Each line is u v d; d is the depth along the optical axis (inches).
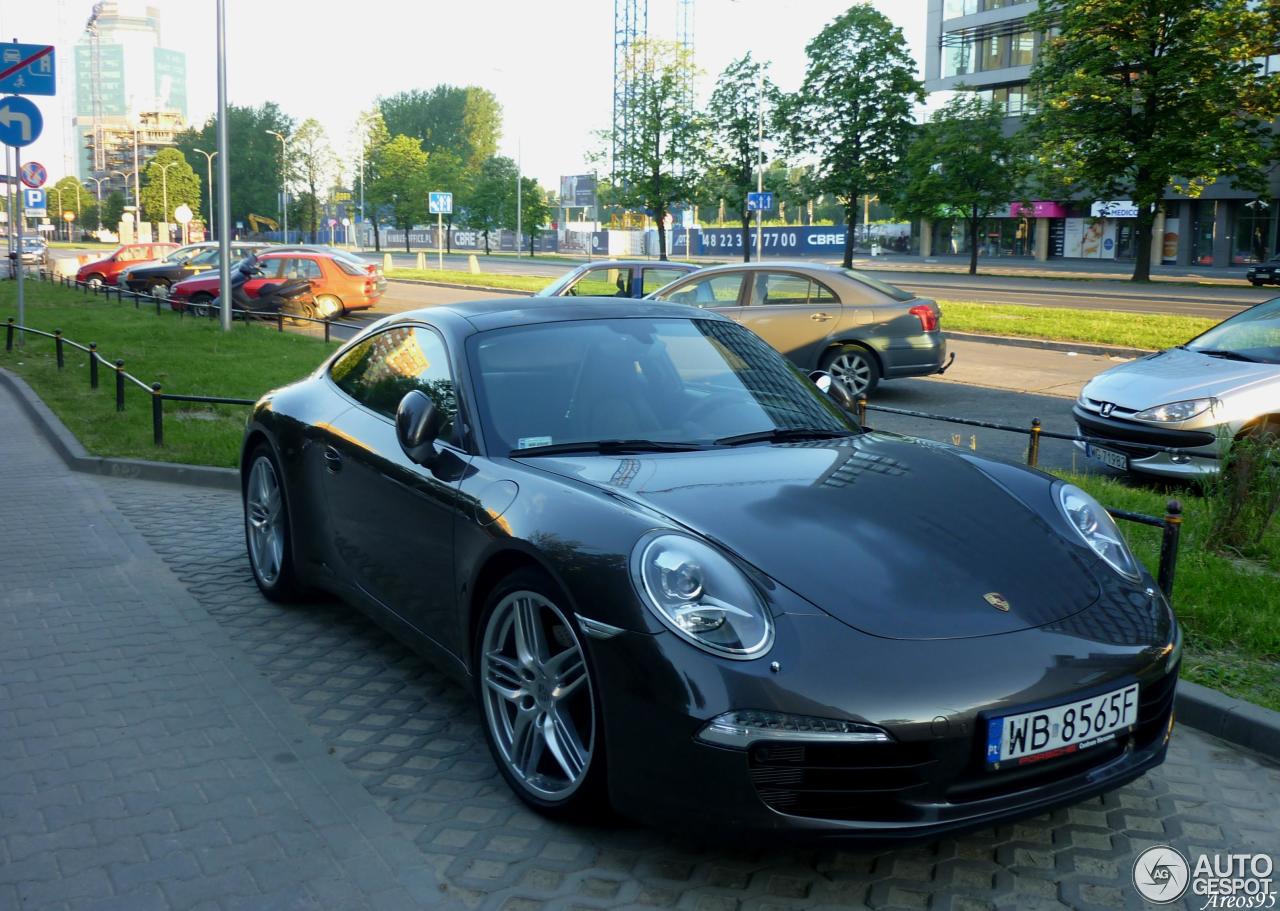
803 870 117.5
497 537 129.6
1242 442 230.8
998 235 2524.6
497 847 121.6
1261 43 1414.9
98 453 345.7
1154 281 1610.5
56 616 201.2
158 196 5002.5
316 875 115.5
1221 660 171.8
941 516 126.6
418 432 145.2
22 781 136.9
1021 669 108.4
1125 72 1491.1
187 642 187.5
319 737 151.0
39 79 561.9
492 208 3245.6
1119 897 113.3
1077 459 352.8
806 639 106.6
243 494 217.3
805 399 163.5
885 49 1754.4
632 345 161.5
